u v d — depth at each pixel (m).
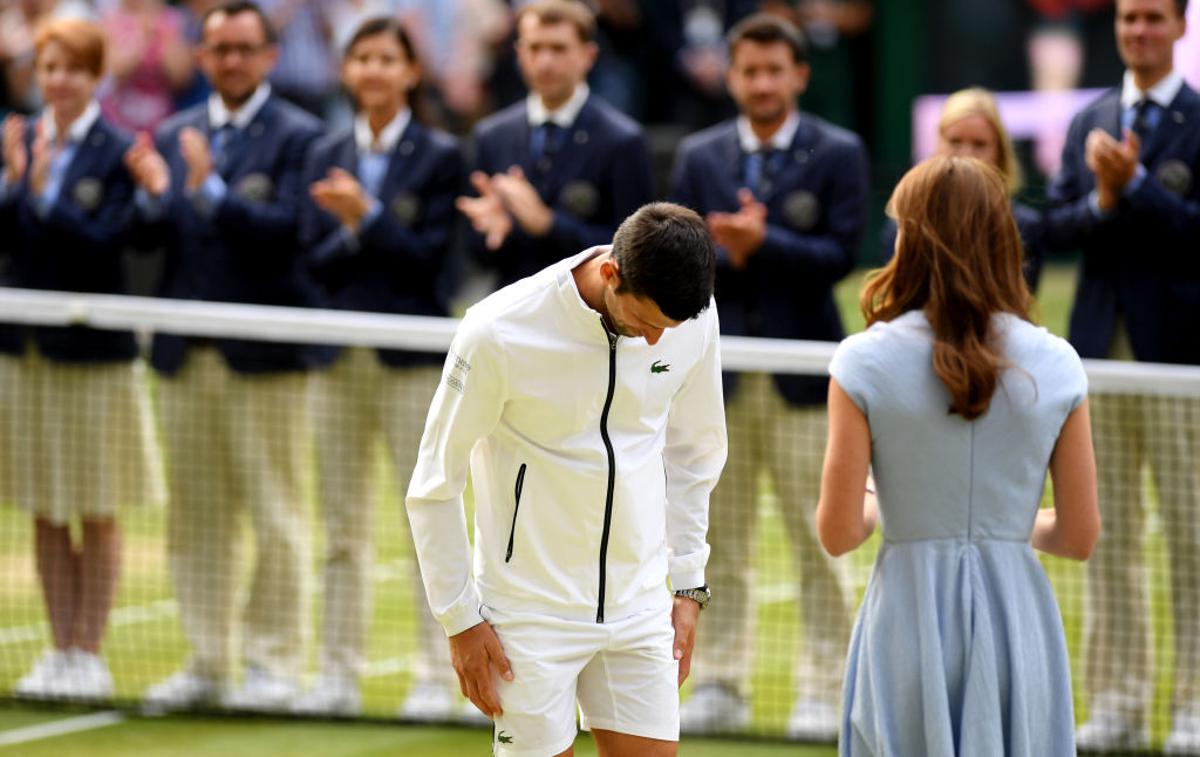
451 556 9.38
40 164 16.12
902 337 9.13
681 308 8.64
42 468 16.17
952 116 14.62
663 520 9.77
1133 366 13.57
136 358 16.12
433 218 15.79
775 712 15.56
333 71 35.41
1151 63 14.44
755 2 42.81
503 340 9.04
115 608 19.05
